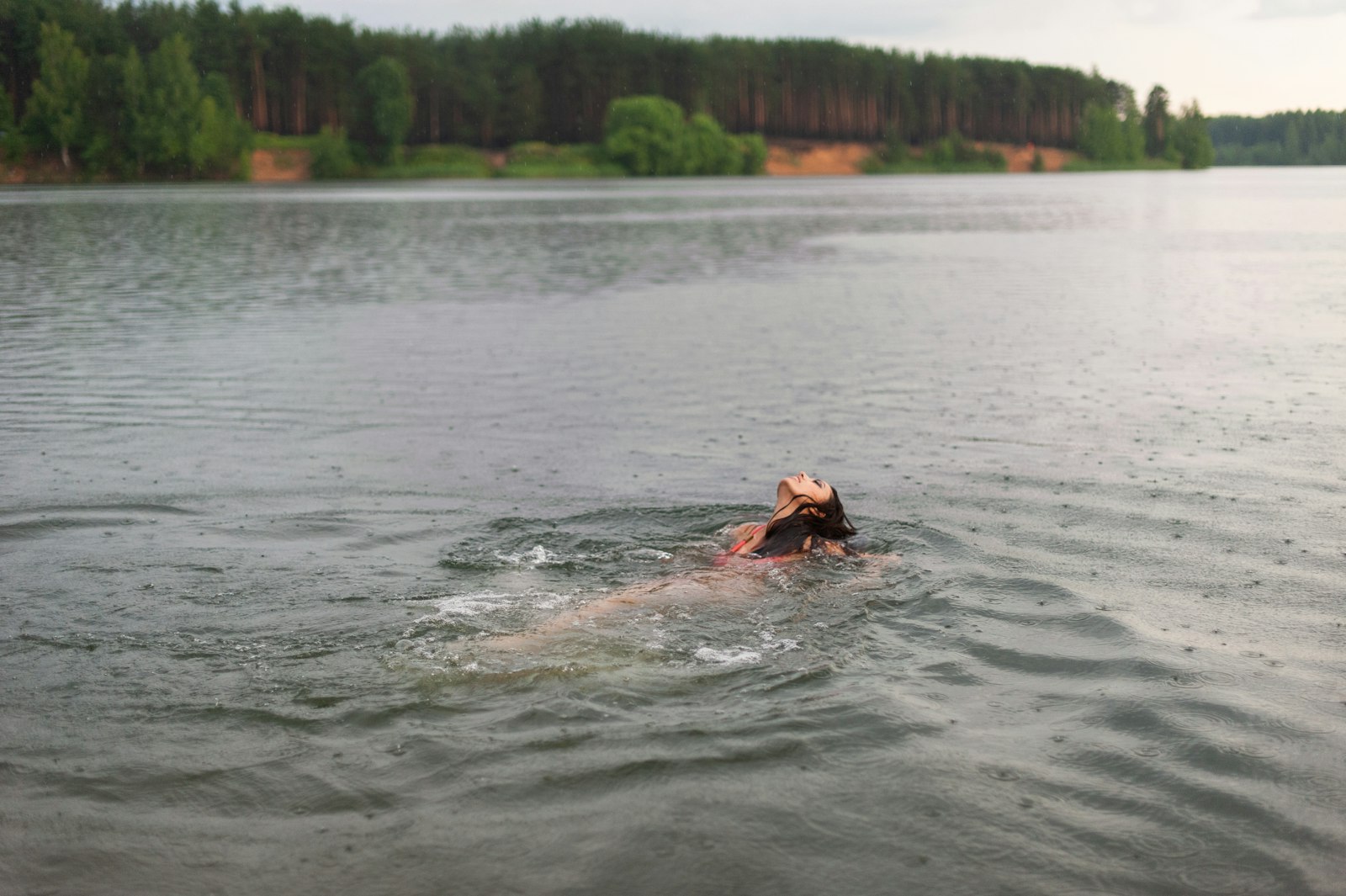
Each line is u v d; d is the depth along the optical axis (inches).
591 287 881.5
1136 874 130.3
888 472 334.6
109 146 4284.0
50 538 264.2
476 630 200.1
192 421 409.1
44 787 149.4
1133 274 951.0
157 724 166.2
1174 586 231.9
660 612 206.5
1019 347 577.3
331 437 385.7
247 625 204.4
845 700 173.2
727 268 1052.5
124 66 4256.9
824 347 582.9
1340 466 335.6
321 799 145.8
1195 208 2276.1
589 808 142.7
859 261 1127.0
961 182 5083.7
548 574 235.3
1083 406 431.8
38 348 570.9
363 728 164.4
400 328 653.3
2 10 4313.5
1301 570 242.4
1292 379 481.1
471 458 355.3
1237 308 719.1
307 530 272.7
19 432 387.9
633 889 126.6
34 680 181.2
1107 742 162.2
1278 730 166.4
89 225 1619.1
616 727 163.5
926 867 131.0
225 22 4943.4
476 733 162.1
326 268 1027.3
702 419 415.2
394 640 195.5
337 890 127.2
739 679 179.9
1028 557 250.8
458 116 5605.3
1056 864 132.0
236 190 3442.4
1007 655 194.1
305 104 5128.0
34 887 128.4
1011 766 154.4
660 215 2068.2
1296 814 143.3
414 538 265.3
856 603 215.5
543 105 5841.5
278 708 170.7
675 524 275.7
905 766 153.7
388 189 3619.6
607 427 400.8
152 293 823.1
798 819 140.4
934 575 235.6
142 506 295.3
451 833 137.8
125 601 218.1
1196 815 142.9
